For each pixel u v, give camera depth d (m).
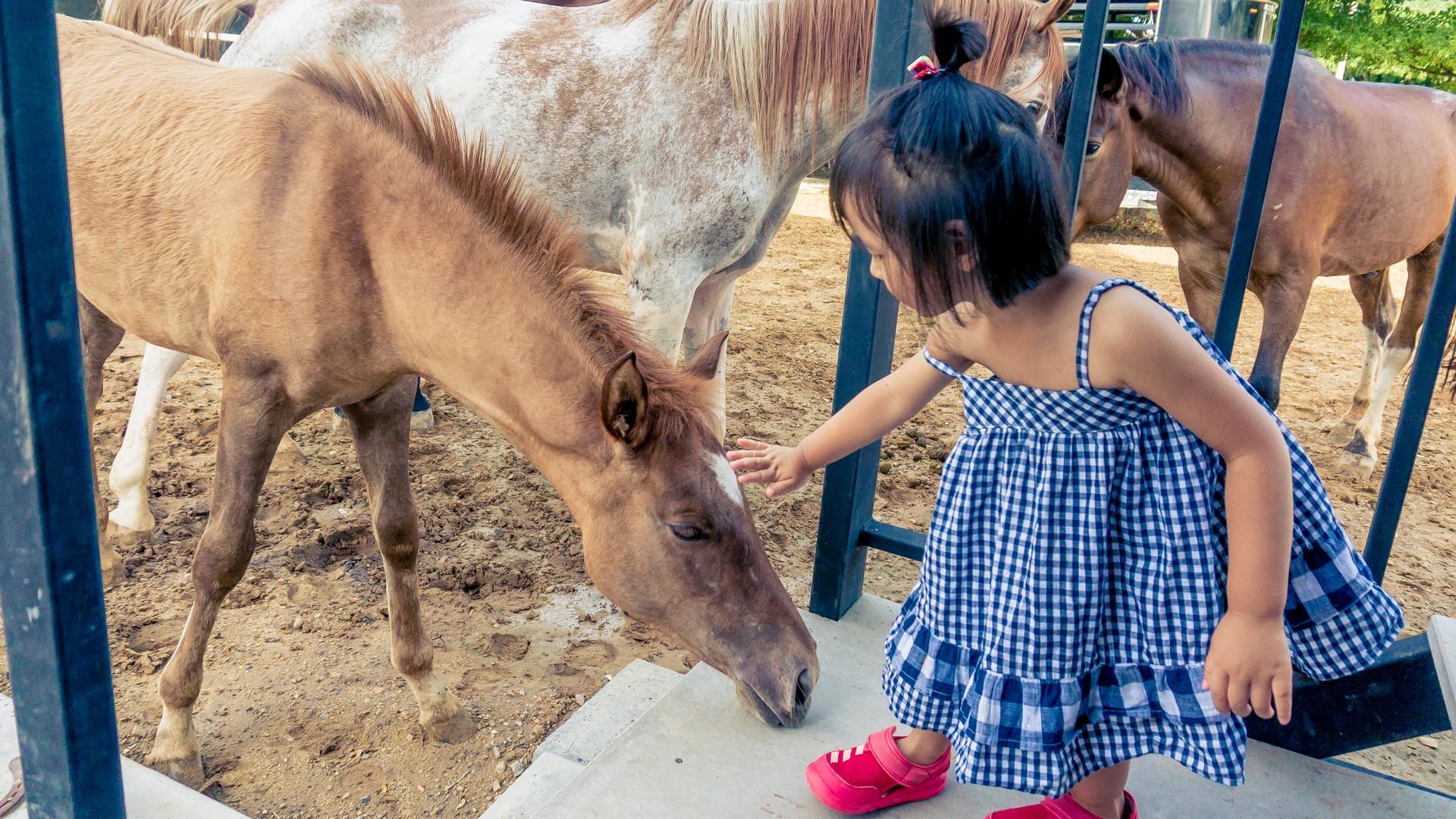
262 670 2.76
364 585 3.25
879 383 1.56
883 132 1.16
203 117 2.15
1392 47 14.70
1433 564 3.88
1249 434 1.15
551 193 3.41
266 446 2.18
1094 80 1.74
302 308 2.04
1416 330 4.75
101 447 4.11
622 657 2.98
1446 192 4.62
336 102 2.11
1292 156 4.16
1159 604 1.27
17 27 0.74
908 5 1.92
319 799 2.29
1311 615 1.33
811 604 2.29
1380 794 1.69
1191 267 4.68
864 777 1.59
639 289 3.40
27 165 0.77
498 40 3.48
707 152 3.25
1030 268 1.14
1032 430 1.31
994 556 1.34
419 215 1.98
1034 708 1.29
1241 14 8.04
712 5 3.20
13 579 0.88
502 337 1.93
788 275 8.39
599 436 1.87
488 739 2.53
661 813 1.60
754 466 1.68
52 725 0.92
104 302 2.48
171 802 1.45
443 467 4.23
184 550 3.38
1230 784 1.24
